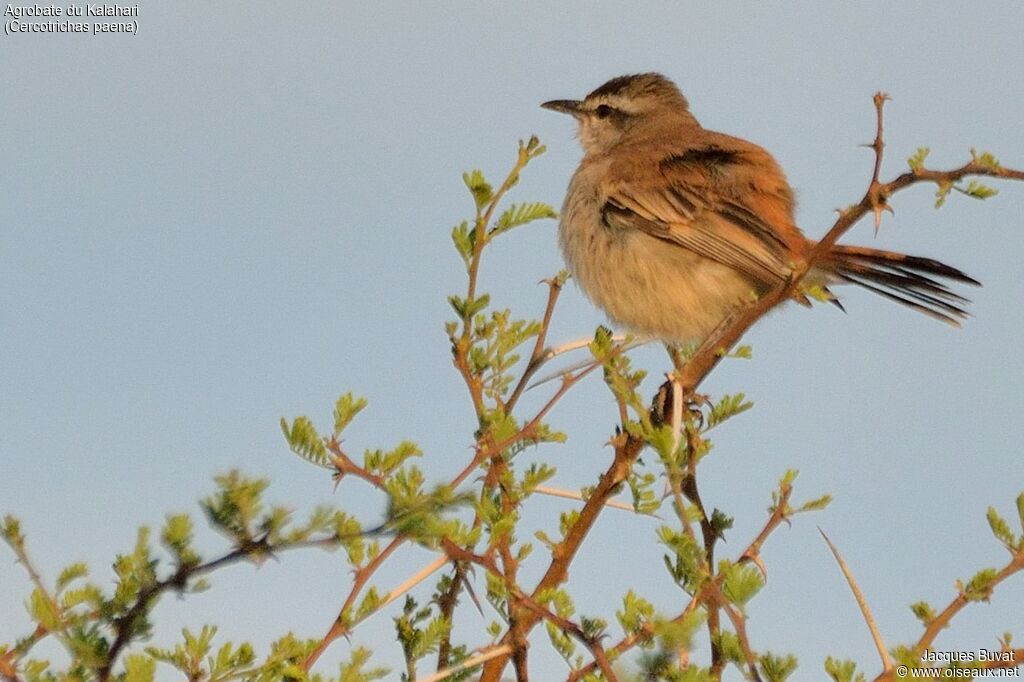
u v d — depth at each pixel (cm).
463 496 473
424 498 463
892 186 705
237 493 423
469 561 573
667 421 752
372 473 518
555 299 770
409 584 577
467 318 702
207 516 428
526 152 706
